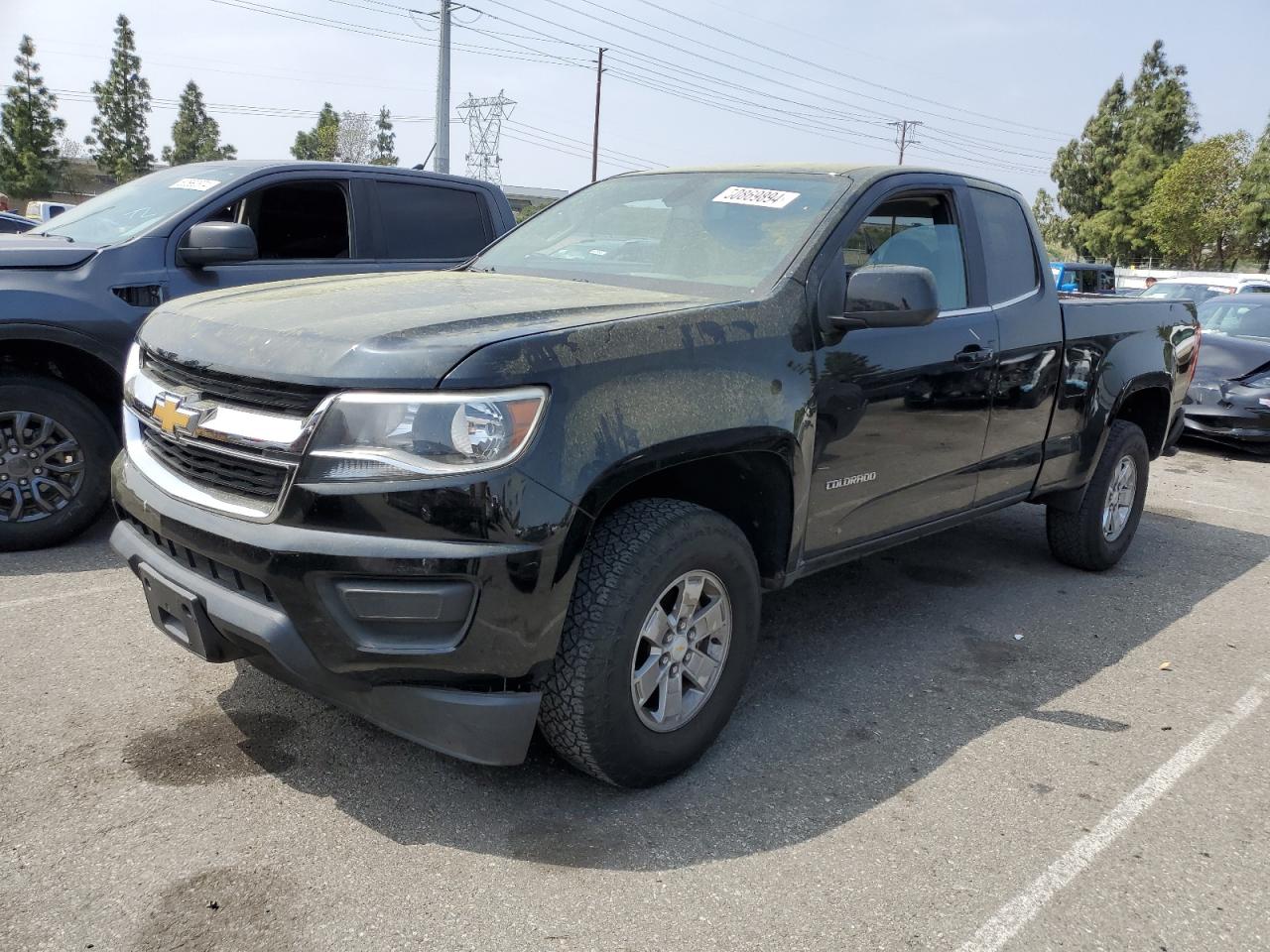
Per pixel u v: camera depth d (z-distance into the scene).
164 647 3.74
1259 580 5.46
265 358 2.55
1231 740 3.48
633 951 2.26
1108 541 5.32
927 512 3.97
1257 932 2.45
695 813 2.83
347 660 2.45
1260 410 9.41
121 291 4.81
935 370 3.71
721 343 2.92
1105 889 2.58
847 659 4.04
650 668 2.80
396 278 3.62
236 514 2.52
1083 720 3.58
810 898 2.48
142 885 2.40
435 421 2.35
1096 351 4.80
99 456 4.77
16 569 4.49
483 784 2.92
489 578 2.38
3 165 52.28
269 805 2.76
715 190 3.87
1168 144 58.66
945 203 4.10
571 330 2.59
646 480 3.04
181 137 69.56
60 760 2.93
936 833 2.80
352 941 2.25
